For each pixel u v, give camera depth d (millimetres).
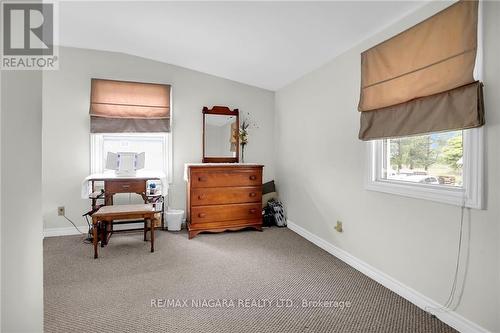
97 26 2939
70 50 3617
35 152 978
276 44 2893
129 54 3834
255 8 2279
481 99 1550
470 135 1619
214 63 3750
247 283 2293
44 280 2314
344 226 2791
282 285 2262
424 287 1917
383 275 2275
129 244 3254
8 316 755
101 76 3740
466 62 1599
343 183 2809
